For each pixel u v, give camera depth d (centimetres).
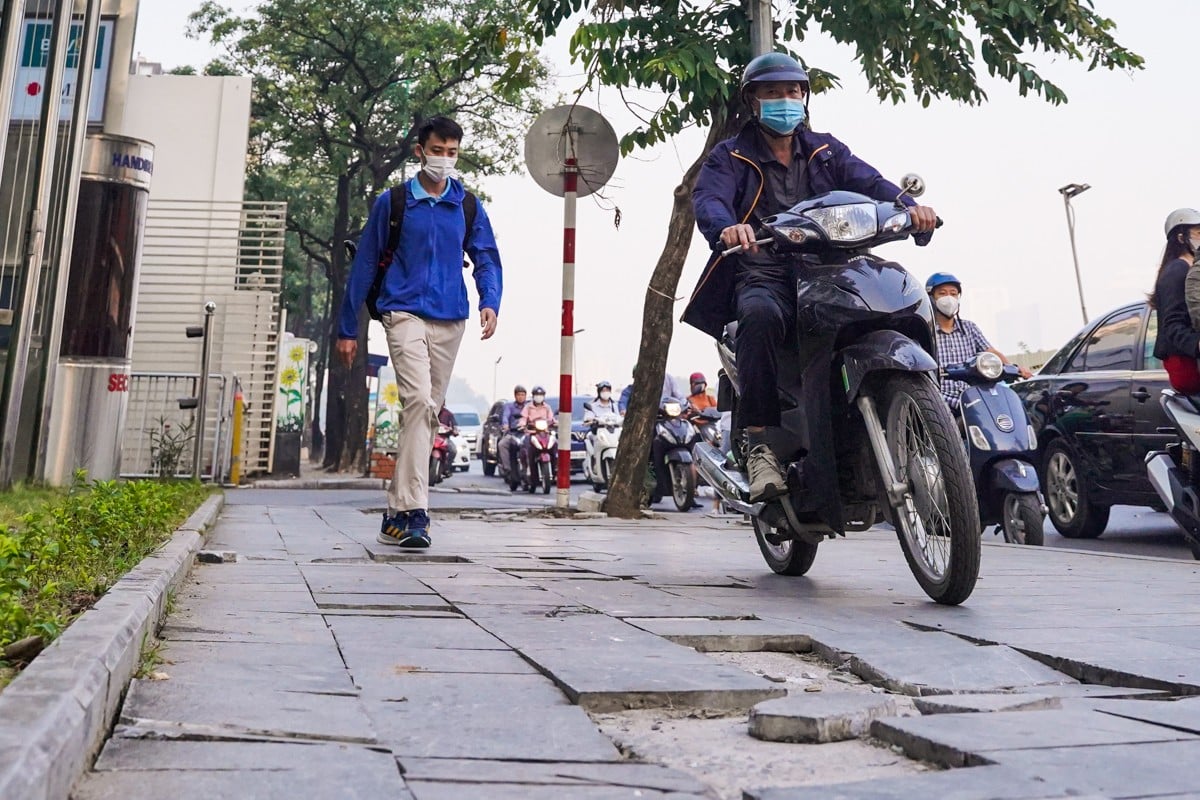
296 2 2695
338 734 204
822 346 421
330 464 2784
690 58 987
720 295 483
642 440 1065
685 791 175
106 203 1170
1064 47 1123
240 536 691
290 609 371
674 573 533
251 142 2878
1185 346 727
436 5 2733
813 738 211
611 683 250
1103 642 321
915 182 427
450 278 620
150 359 2020
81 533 414
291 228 3006
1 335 1092
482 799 170
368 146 2833
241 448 1775
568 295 1065
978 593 455
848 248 426
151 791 167
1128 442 873
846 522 463
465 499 1554
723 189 472
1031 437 816
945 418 399
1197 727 210
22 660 234
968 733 203
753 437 459
